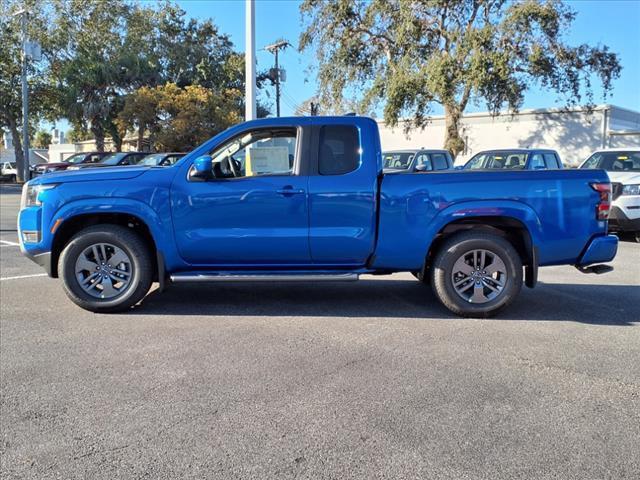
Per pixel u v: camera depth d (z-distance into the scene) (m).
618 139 31.23
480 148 35.41
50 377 4.24
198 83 42.94
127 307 5.98
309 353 4.79
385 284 7.58
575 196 5.80
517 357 4.75
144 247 5.92
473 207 5.72
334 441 3.31
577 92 26.67
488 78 23.66
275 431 3.43
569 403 3.86
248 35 13.20
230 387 4.07
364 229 5.77
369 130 5.81
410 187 5.75
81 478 2.93
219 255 5.85
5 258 9.24
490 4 25.89
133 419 3.57
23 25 34.59
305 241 5.77
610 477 2.97
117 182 5.77
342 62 28.62
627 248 11.03
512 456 3.17
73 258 5.86
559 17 24.80
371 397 3.92
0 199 22.45
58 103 39.41
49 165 27.39
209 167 5.62
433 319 5.89
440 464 3.08
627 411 3.75
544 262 5.87
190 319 5.80
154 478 2.93
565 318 5.97
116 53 39.44
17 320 5.70
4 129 47.44
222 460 3.10
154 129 37.03
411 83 25.94
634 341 5.20
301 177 5.76
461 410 3.73
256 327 5.54
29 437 3.35
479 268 5.89
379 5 27.08
